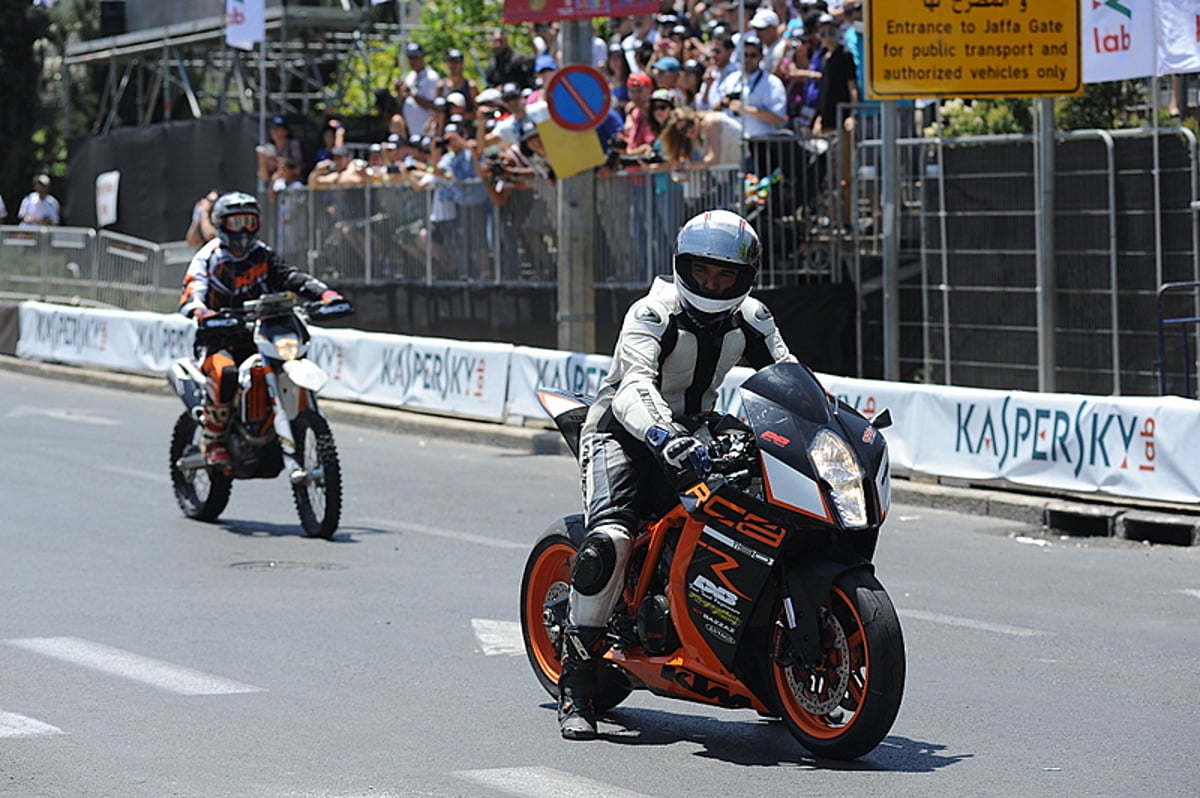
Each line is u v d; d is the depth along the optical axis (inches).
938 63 1702.8
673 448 708.0
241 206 1364.4
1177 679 916.0
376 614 1061.1
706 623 739.4
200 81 3715.6
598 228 2213.3
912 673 928.9
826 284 2041.1
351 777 717.3
